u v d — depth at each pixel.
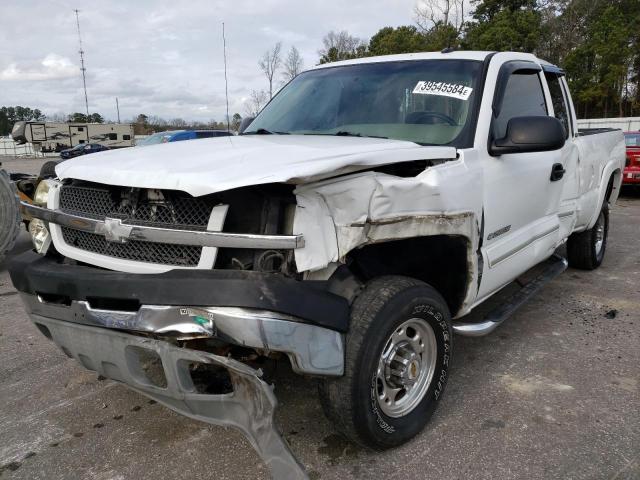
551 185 4.12
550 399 3.25
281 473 2.08
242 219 2.24
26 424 3.06
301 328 2.16
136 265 2.39
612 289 5.48
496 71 3.54
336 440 2.84
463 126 3.24
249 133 3.91
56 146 44.06
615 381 3.48
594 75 34.00
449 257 3.01
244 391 2.14
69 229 2.72
